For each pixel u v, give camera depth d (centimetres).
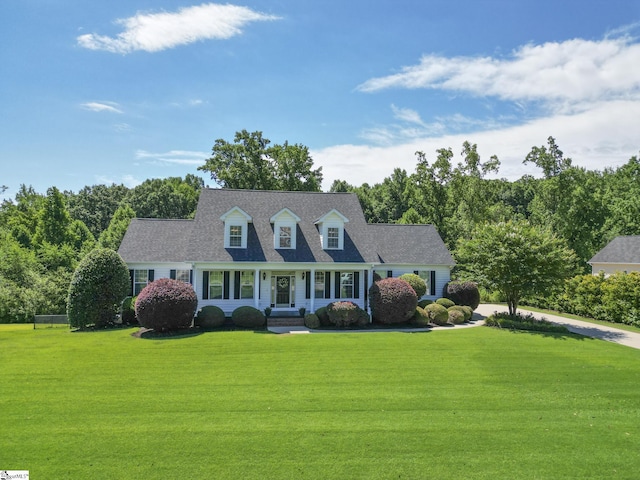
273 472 803
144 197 7312
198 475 789
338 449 897
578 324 2531
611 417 1093
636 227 4803
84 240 4459
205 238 2634
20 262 3164
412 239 3244
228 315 2611
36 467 812
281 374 1434
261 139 5266
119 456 858
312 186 5431
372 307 2489
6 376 1394
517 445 927
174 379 1371
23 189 7150
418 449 902
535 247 2322
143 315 2134
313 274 2636
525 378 1416
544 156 4528
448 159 4600
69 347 1833
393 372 1466
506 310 3278
